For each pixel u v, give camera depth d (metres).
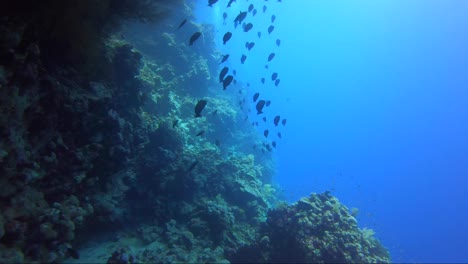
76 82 8.02
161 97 14.52
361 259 7.64
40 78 6.68
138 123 10.16
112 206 8.31
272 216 8.91
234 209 11.05
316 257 7.32
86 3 7.46
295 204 9.03
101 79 8.91
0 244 5.47
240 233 9.91
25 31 6.38
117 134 8.36
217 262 7.57
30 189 6.35
